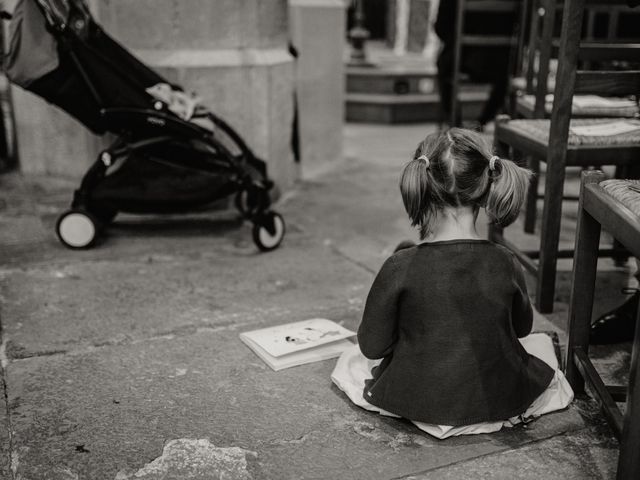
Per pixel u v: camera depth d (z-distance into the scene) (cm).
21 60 296
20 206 393
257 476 163
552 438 179
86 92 310
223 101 377
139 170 320
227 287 282
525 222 349
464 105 747
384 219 386
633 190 169
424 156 168
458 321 170
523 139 271
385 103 754
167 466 166
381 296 172
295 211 401
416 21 975
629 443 150
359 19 805
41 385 204
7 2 364
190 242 340
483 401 172
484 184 165
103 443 175
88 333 238
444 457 171
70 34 296
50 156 454
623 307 229
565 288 279
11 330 240
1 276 289
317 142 506
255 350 225
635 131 246
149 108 309
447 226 173
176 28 366
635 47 272
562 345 229
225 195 325
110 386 204
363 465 167
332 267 308
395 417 188
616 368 214
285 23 412
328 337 231
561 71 229
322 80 496
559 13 473
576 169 488
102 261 310
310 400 197
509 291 170
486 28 541
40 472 164
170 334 239
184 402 195
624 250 273
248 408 192
